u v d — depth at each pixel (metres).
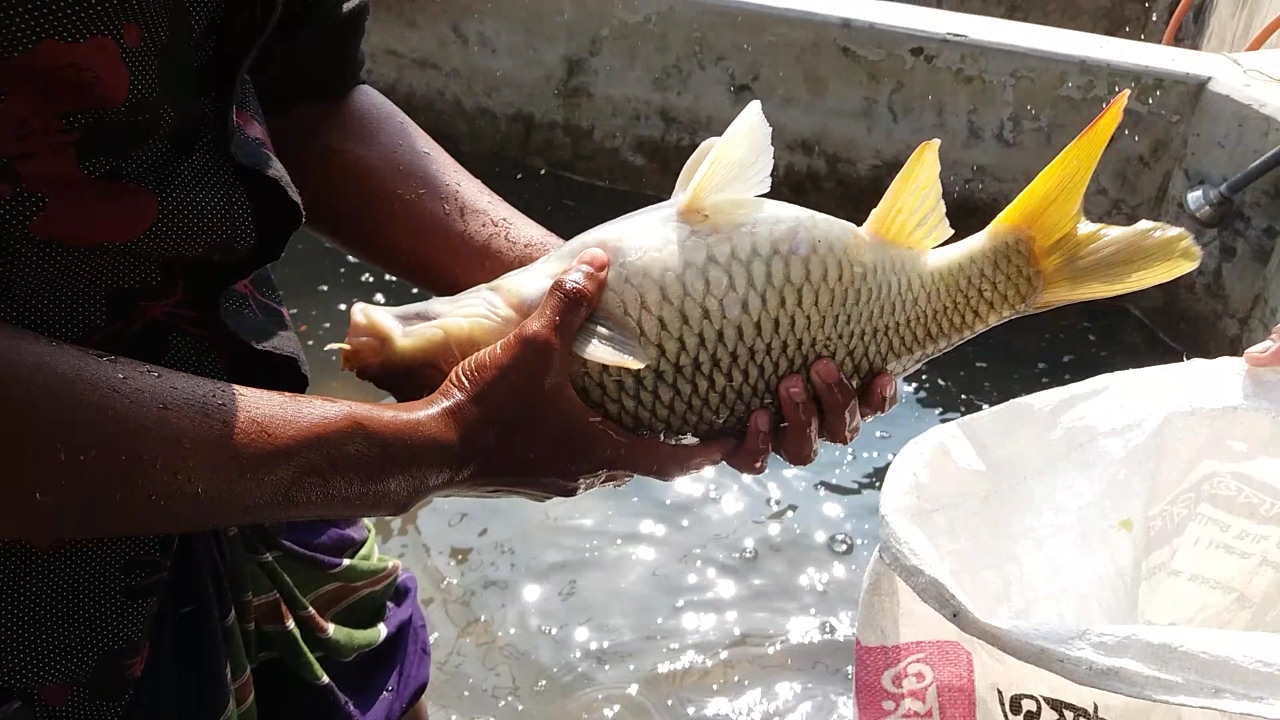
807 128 2.63
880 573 0.99
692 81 2.70
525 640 1.76
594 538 1.96
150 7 0.63
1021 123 2.41
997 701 0.93
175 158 0.68
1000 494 1.11
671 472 0.86
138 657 0.75
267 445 0.64
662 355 0.84
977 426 1.11
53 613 0.70
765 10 2.52
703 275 0.84
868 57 2.47
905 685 0.97
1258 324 2.13
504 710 1.64
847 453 2.16
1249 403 1.11
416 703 1.12
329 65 0.92
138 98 0.63
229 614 0.84
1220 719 0.83
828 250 0.88
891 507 1.00
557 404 0.76
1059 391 1.14
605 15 2.70
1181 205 2.29
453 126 3.05
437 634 1.76
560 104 2.89
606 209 2.93
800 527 1.99
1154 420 1.13
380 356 0.83
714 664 1.72
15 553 0.67
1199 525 1.16
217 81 0.69
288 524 0.96
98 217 0.65
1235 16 3.10
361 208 0.97
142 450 0.59
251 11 0.66
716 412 0.88
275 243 0.73
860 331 0.92
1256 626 1.15
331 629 0.98
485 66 2.91
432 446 0.72
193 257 0.70
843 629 1.79
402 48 2.96
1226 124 2.15
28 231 0.63
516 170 3.02
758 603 1.84
